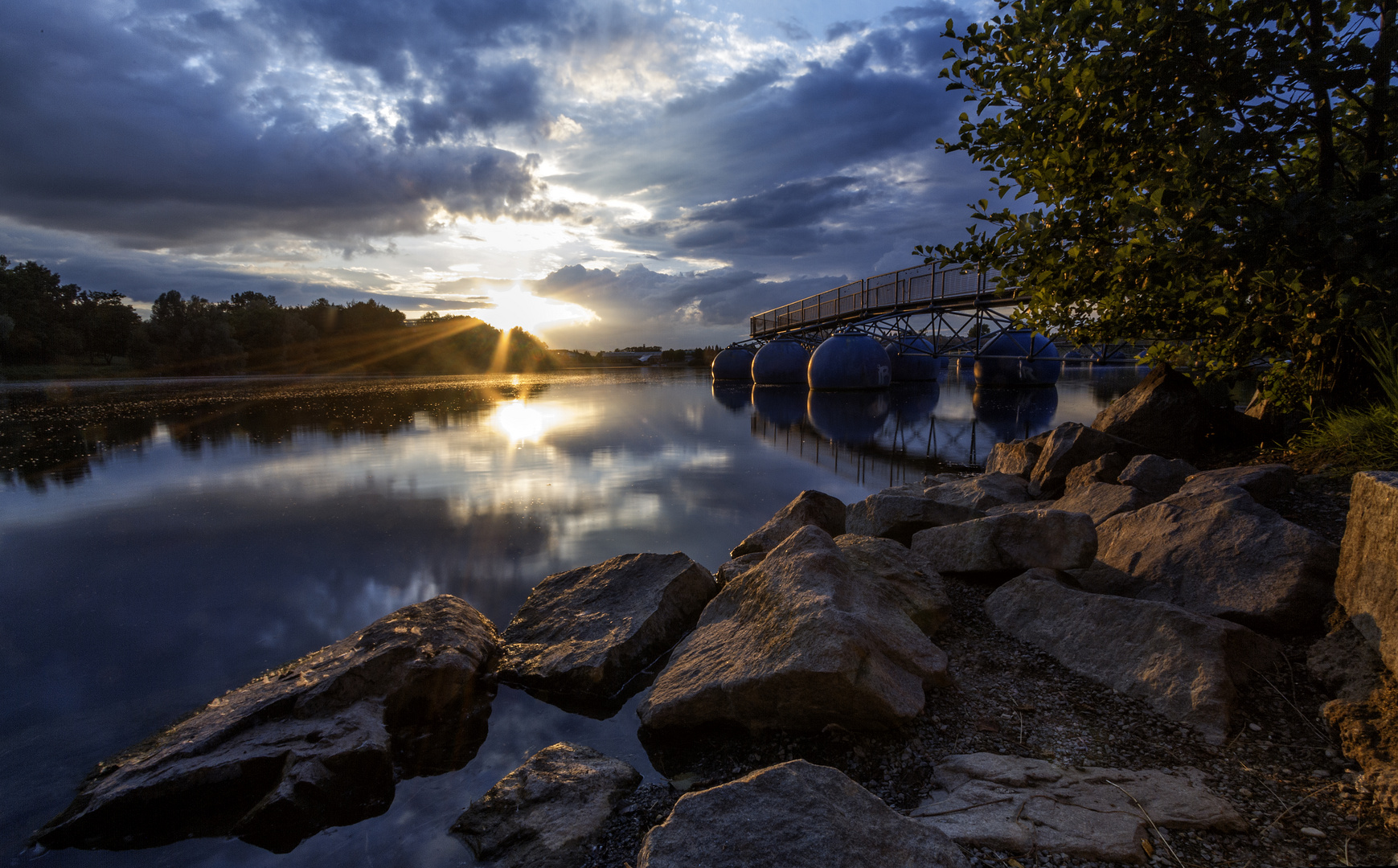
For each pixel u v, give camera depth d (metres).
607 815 2.17
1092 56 4.06
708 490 7.52
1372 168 3.70
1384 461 3.50
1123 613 2.88
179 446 11.45
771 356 30.80
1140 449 5.36
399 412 17.66
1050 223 4.67
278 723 2.67
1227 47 3.65
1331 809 1.87
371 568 4.92
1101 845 1.73
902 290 21.98
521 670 3.28
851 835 1.62
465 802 2.36
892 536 4.67
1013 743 2.33
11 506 7.06
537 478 8.30
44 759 2.63
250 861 2.10
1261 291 4.01
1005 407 17.97
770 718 2.54
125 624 3.96
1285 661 2.60
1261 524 3.14
